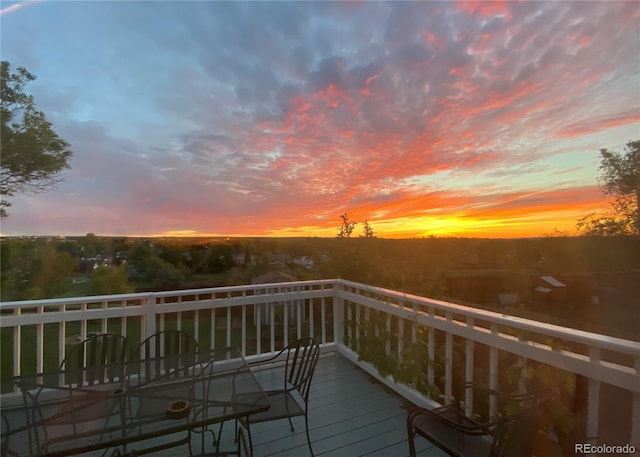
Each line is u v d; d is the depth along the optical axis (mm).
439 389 2707
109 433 1467
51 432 1481
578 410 1704
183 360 2291
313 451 2250
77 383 1965
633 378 1429
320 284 4145
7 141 4445
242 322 3783
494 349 2127
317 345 2277
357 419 2654
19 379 1993
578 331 1667
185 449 2289
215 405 1680
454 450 1681
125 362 2256
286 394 2232
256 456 2197
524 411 1420
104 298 3027
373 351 3395
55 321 2838
